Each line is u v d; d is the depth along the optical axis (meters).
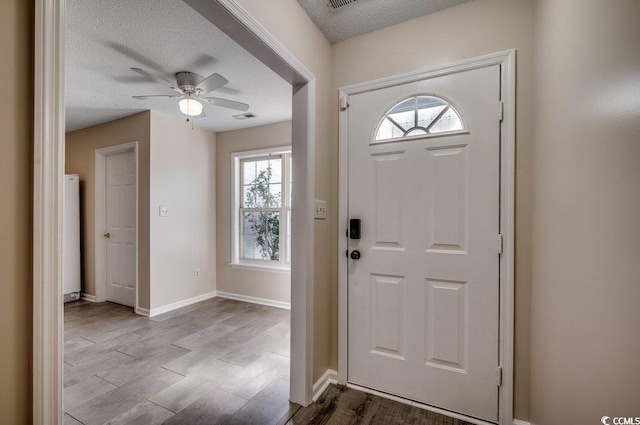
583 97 1.03
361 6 1.78
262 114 3.59
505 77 1.64
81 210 4.18
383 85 1.95
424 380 1.81
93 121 3.83
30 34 0.70
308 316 1.81
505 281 1.62
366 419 1.69
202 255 4.13
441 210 1.78
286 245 3.90
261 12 1.43
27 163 0.70
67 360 2.38
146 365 2.30
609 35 0.87
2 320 0.66
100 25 1.93
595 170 0.95
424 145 1.82
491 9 1.69
